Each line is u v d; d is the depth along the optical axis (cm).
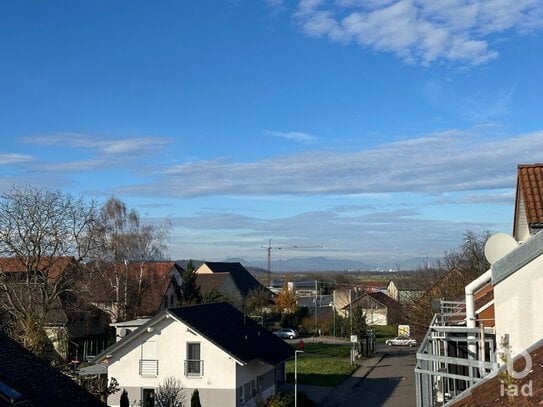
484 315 1434
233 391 2566
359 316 5556
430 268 6450
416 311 4069
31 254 3431
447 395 1159
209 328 2711
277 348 3169
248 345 2838
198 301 6081
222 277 7638
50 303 3497
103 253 4253
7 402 1073
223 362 2589
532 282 884
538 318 875
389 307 8250
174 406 2494
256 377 2877
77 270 3744
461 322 1466
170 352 2652
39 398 1209
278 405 2661
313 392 3422
